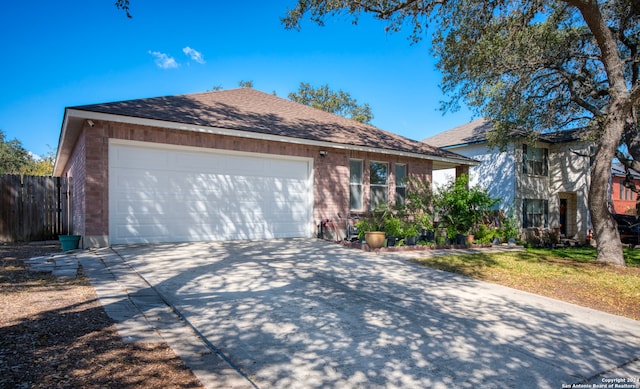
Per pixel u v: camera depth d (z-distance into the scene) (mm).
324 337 3783
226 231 10508
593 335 4332
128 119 8609
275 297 5098
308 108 16359
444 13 9188
